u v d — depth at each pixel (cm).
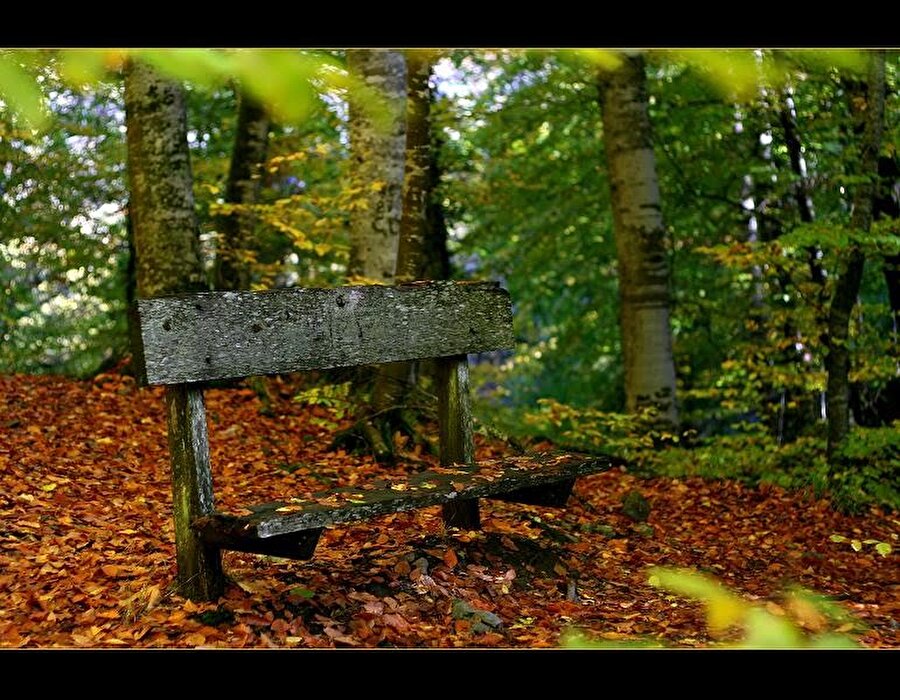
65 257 1396
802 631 450
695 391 1191
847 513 842
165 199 909
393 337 511
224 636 405
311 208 1235
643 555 640
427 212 1361
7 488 616
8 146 1198
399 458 838
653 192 1152
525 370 1803
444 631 437
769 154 1384
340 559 511
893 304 1154
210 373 422
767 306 1302
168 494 672
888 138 1005
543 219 1548
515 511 664
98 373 1035
